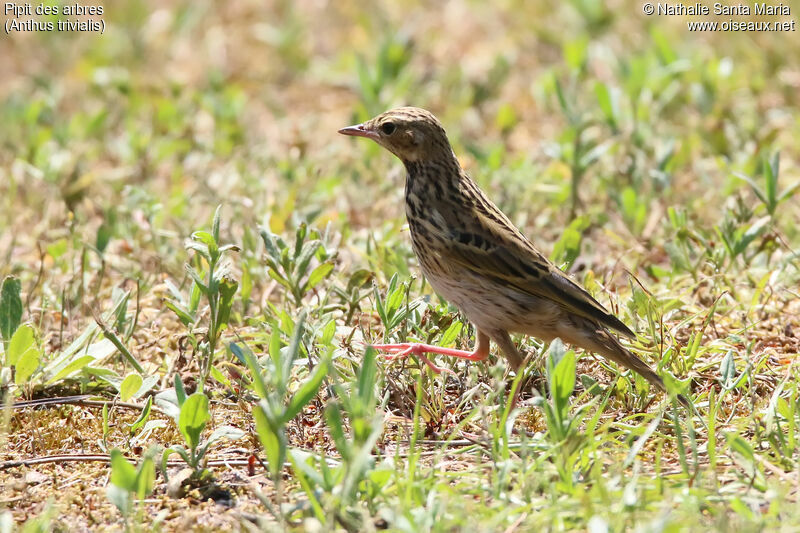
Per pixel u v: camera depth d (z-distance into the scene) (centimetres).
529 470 837
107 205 1524
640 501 787
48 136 1747
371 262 1303
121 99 2014
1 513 853
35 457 956
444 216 1103
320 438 973
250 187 1568
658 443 920
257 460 935
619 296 1244
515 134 1862
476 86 1955
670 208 1334
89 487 899
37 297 1304
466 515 780
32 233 1518
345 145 1798
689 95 1866
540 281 1059
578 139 1538
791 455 883
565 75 2031
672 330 1127
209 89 1998
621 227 1462
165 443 977
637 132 1652
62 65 2200
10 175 1590
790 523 760
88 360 1026
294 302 1206
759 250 1285
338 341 1075
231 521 838
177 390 922
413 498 811
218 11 2356
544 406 869
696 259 1338
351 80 2059
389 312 1070
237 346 936
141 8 2322
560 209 1526
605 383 1067
